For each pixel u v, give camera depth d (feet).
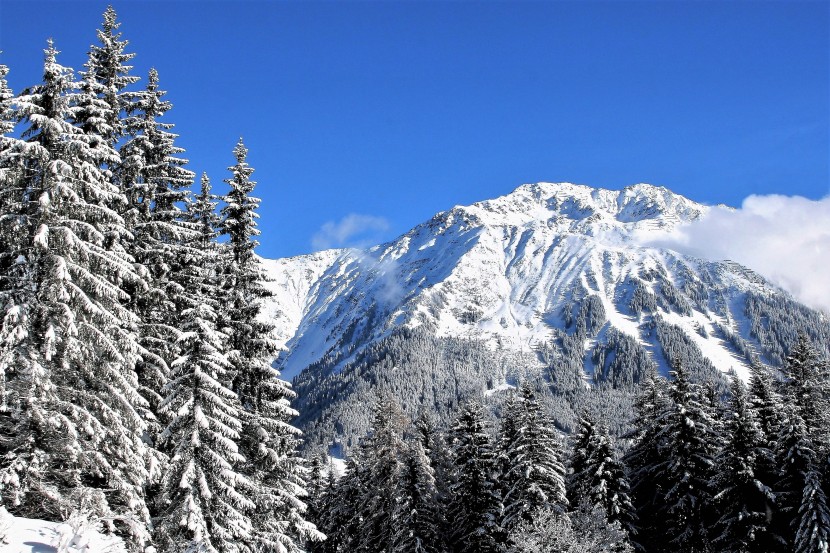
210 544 66.33
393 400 159.12
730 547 113.50
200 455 70.64
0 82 73.20
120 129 78.74
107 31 80.38
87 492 60.44
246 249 85.30
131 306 79.71
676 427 123.34
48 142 62.75
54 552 50.85
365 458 170.30
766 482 116.88
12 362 57.31
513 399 150.30
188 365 72.18
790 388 126.52
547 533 104.68
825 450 113.91
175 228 80.64
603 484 125.49
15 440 58.49
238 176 86.84
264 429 82.94
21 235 60.34
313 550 190.80
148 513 68.49
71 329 58.49
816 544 105.50
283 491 85.35
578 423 149.28
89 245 63.57
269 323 84.64
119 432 64.39
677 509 120.37
